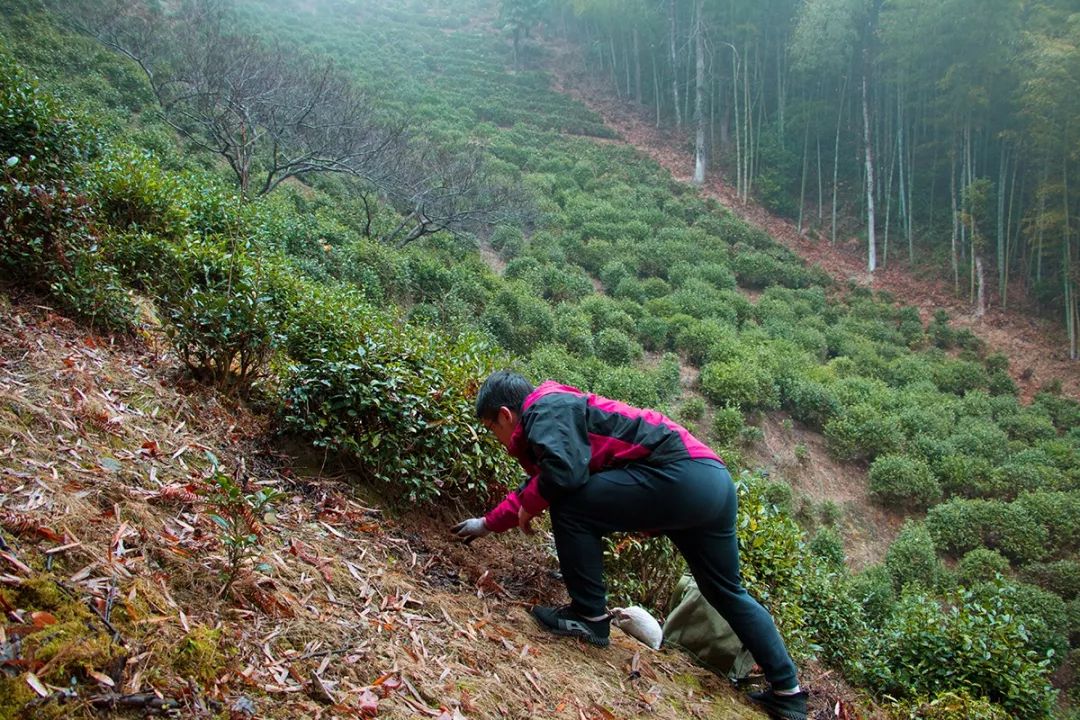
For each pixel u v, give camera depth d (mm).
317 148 16641
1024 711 6184
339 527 3133
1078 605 12469
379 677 2189
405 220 19188
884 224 31344
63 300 3998
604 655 3076
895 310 26422
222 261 4820
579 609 3021
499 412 2998
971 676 6387
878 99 32750
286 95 16141
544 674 2660
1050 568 13695
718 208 32125
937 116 30266
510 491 3955
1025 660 6574
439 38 48969
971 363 23000
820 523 15094
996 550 14359
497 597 3215
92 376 3348
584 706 2564
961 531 14516
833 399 17969
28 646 1675
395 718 2039
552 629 3068
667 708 2824
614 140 38688
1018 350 24844
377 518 3381
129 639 1865
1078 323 25188
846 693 4590
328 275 12492
